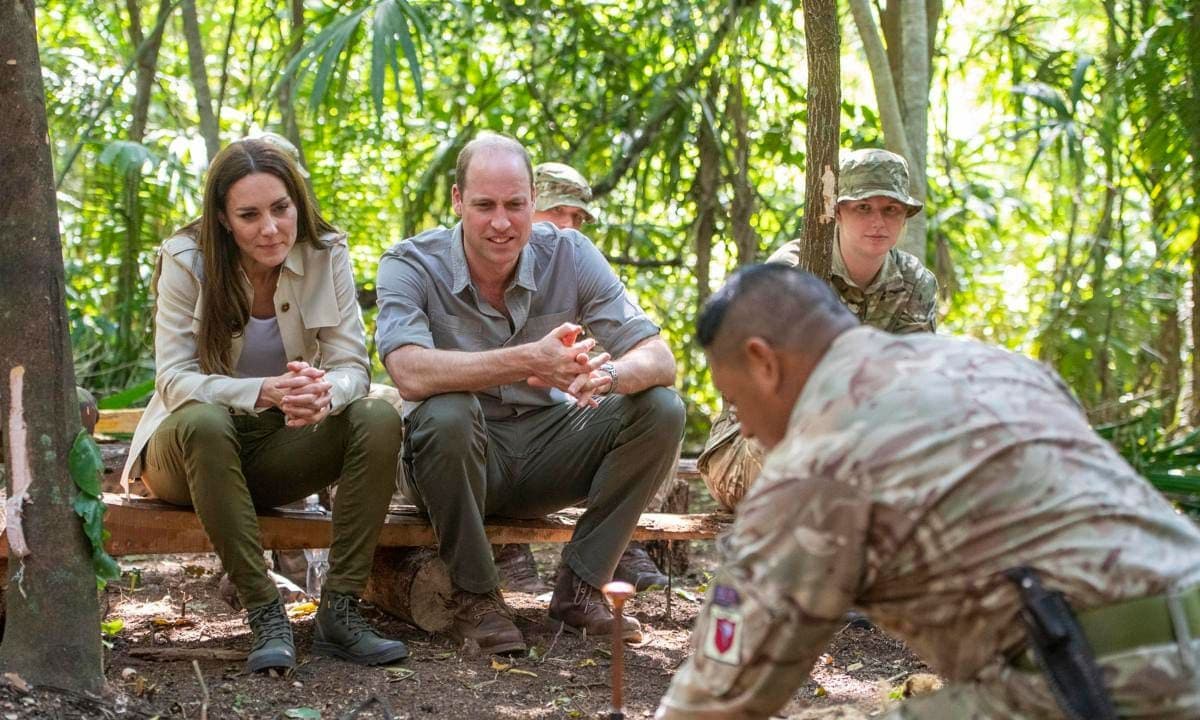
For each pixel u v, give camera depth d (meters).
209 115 6.95
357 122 8.10
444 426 3.68
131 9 7.32
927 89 6.14
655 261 7.88
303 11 7.19
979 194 7.87
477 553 3.79
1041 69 7.38
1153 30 6.27
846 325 2.12
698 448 7.93
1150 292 7.29
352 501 3.62
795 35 7.65
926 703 2.05
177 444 3.48
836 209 3.92
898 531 1.92
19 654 2.91
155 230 7.11
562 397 4.12
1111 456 1.99
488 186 3.80
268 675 3.45
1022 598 1.87
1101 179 8.14
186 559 5.19
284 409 3.46
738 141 7.26
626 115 7.50
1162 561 1.90
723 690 2.04
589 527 4.01
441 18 7.52
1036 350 8.37
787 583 1.97
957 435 1.92
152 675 3.41
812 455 1.96
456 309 4.00
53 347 2.94
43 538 2.92
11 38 2.87
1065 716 1.89
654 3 7.40
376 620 4.14
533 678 3.61
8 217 2.90
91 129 7.02
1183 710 1.87
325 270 3.74
